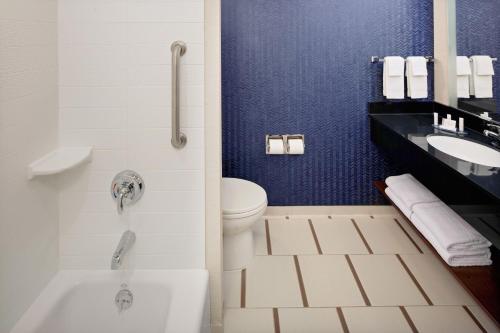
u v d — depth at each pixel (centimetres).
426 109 321
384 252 276
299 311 215
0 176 140
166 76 182
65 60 181
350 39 316
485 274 203
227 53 318
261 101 324
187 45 181
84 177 188
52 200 182
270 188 335
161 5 179
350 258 268
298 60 319
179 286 179
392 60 303
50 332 164
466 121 274
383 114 321
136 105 184
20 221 155
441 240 215
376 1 312
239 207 239
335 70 320
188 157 187
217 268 194
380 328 201
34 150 163
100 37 180
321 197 335
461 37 285
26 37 155
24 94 154
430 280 242
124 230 191
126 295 185
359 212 336
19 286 155
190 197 189
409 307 217
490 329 199
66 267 192
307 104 324
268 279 245
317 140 329
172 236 192
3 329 145
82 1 178
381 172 330
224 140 329
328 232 307
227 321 207
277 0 313
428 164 215
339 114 325
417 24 313
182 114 185
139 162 187
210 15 181
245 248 258
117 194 184
